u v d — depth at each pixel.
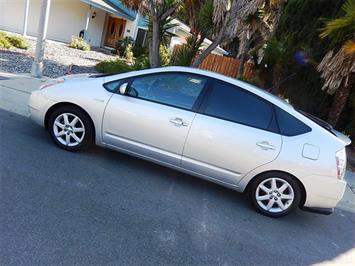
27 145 5.00
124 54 24.52
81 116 5.00
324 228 4.84
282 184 4.58
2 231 3.10
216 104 4.65
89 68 14.28
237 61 18.44
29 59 12.84
